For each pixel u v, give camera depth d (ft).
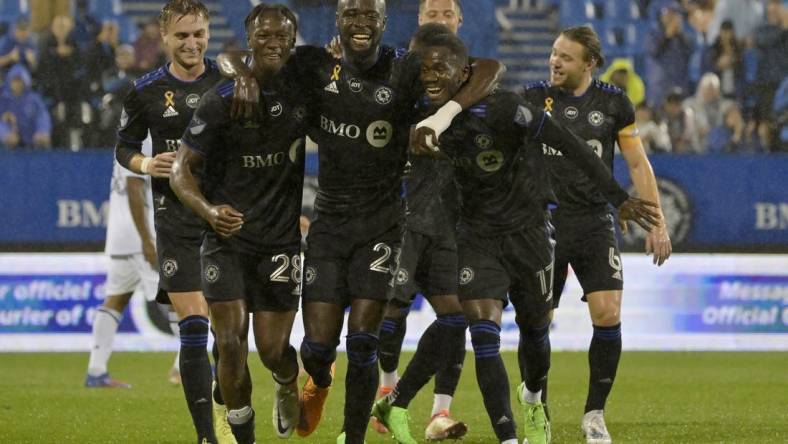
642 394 112.88
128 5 185.37
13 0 177.06
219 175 65.92
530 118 68.28
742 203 158.40
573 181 80.94
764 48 182.39
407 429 80.18
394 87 64.75
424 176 83.20
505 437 71.26
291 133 64.90
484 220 72.33
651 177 83.41
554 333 153.38
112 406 102.94
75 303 148.77
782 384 121.39
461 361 83.35
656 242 81.56
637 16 191.11
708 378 126.31
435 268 82.23
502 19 190.49
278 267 66.39
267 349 67.41
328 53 65.41
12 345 148.25
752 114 179.52
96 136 169.37
